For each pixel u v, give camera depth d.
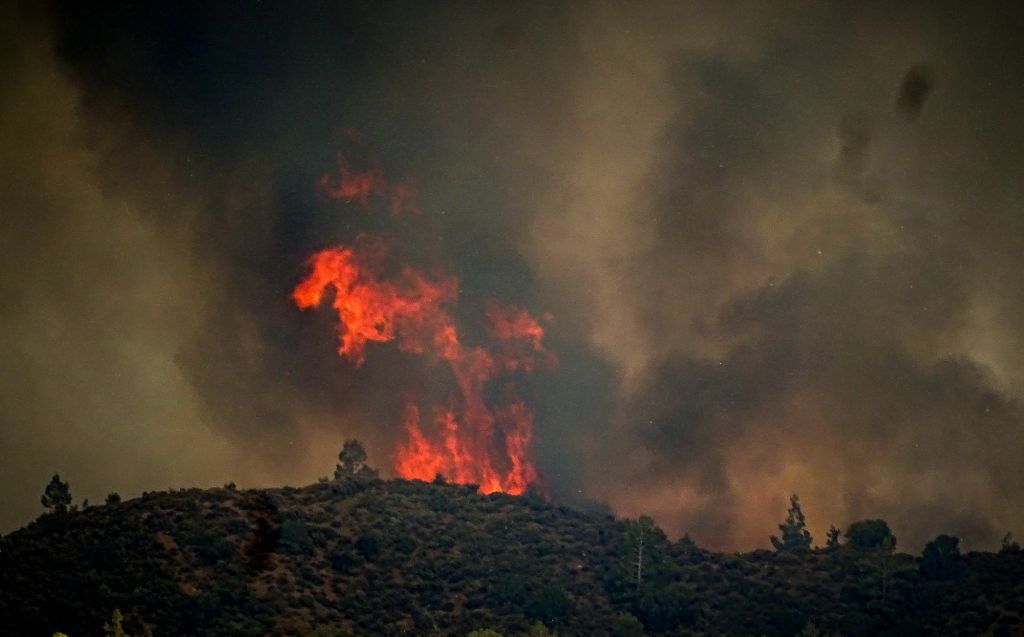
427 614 93.00
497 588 96.31
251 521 100.19
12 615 81.69
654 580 98.75
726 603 97.44
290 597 91.69
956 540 100.00
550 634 89.94
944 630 90.94
